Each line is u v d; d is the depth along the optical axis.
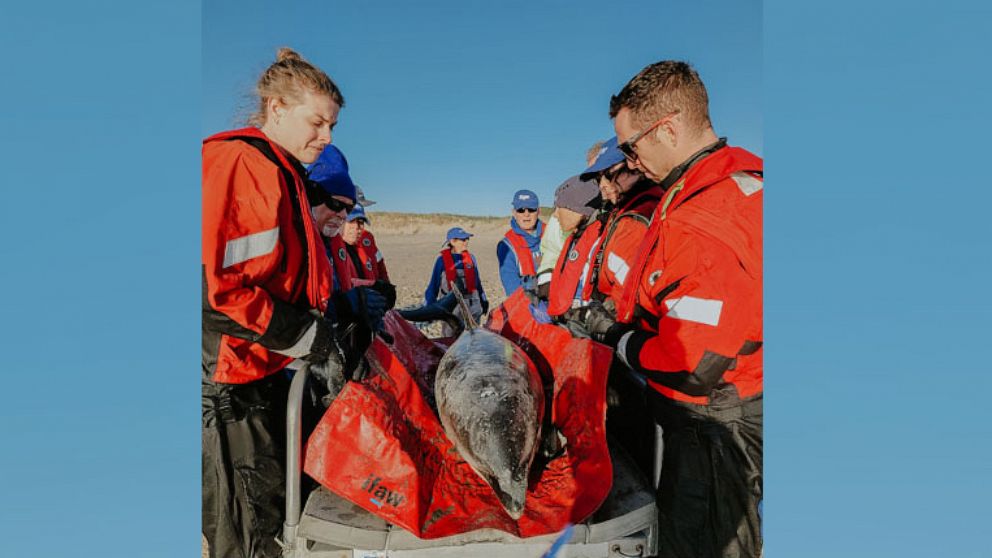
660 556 1.73
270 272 1.64
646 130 1.77
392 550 1.34
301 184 1.68
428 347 1.68
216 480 1.75
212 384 1.72
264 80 1.69
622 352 1.75
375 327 1.63
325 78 1.73
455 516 1.38
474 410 1.26
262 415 1.74
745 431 1.75
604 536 1.39
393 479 1.36
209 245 1.59
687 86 1.74
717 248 1.71
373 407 1.40
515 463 1.24
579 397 1.51
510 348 1.37
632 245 1.80
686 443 1.74
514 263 1.83
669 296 1.73
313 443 1.38
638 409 1.80
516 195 1.82
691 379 1.71
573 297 1.84
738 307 1.71
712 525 1.76
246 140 1.66
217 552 1.76
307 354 1.52
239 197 1.61
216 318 1.59
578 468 1.44
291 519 1.39
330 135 1.75
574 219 1.83
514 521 1.36
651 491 1.51
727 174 1.73
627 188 1.81
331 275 1.70
